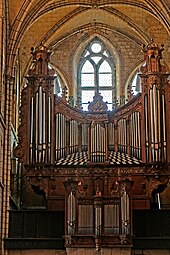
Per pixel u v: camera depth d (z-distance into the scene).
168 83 35.28
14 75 37.44
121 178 33.69
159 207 38.22
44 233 32.84
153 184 33.72
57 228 32.91
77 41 45.50
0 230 32.28
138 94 35.31
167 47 43.31
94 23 44.75
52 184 33.97
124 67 45.25
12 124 38.31
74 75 45.28
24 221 33.12
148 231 32.50
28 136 34.53
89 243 30.98
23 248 32.31
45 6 38.97
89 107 35.38
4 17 34.03
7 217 33.03
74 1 40.69
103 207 31.23
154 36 43.31
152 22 42.97
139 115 34.97
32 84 35.47
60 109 35.22
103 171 33.94
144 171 33.91
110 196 32.41
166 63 43.25
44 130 34.59
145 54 35.97
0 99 32.88
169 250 31.80
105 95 45.12
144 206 33.53
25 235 32.84
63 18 43.09
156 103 34.72
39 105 34.97
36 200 42.00
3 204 33.09
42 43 41.56
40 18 41.88
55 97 35.38
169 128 34.47
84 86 45.38
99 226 30.92
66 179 33.88
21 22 36.19
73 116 35.19
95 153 34.31
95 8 41.59
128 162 34.00
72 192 31.59
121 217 31.06
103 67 45.72
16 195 40.38
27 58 43.84
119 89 44.91
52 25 43.31
